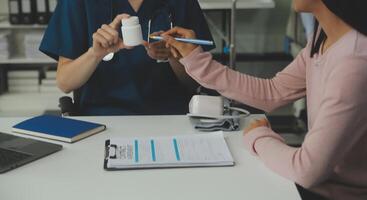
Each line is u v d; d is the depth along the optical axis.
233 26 2.89
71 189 1.17
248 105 1.68
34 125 1.56
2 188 1.17
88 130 1.52
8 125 1.63
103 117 1.70
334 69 1.18
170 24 1.94
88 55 1.75
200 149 1.38
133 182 1.20
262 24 3.76
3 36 3.40
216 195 1.13
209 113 1.58
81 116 1.77
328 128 1.15
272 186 1.18
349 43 1.17
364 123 1.16
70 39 1.91
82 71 1.80
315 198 1.34
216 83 1.64
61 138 1.46
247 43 3.81
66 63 1.91
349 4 1.17
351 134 1.16
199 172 1.25
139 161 1.29
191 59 1.60
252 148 1.35
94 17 1.90
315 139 1.17
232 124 1.56
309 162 1.17
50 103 3.58
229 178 1.22
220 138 1.46
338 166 1.33
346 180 1.34
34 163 1.31
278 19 3.74
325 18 1.25
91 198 1.12
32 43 3.40
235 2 2.87
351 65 1.14
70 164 1.31
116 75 1.92
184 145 1.40
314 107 1.36
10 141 1.44
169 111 1.96
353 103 1.13
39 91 3.65
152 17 1.92
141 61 1.92
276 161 1.24
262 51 3.83
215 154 1.34
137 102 1.94
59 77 1.90
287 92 1.67
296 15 3.54
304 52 1.62
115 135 1.52
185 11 1.98
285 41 3.73
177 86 2.02
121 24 1.62
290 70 1.67
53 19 1.93
